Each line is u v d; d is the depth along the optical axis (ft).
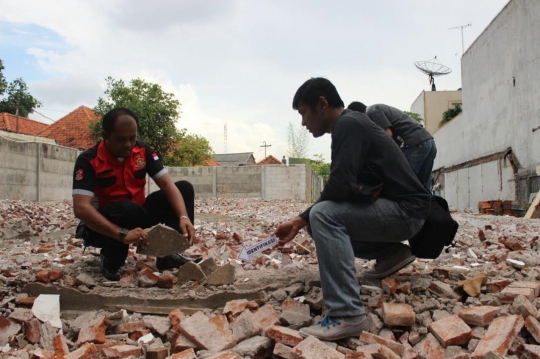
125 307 10.83
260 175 73.82
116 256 12.09
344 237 9.04
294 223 9.96
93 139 98.84
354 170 9.09
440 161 89.10
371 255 10.90
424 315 9.62
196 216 35.73
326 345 8.12
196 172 75.46
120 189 12.33
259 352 8.62
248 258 10.85
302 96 9.84
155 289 11.46
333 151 9.30
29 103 109.09
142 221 12.39
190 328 9.08
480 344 8.30
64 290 11.21
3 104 106.93
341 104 9.96
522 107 49.44
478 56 64.49
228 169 74.59
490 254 15.46
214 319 9.41
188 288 11.49
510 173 52.39
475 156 66.54
